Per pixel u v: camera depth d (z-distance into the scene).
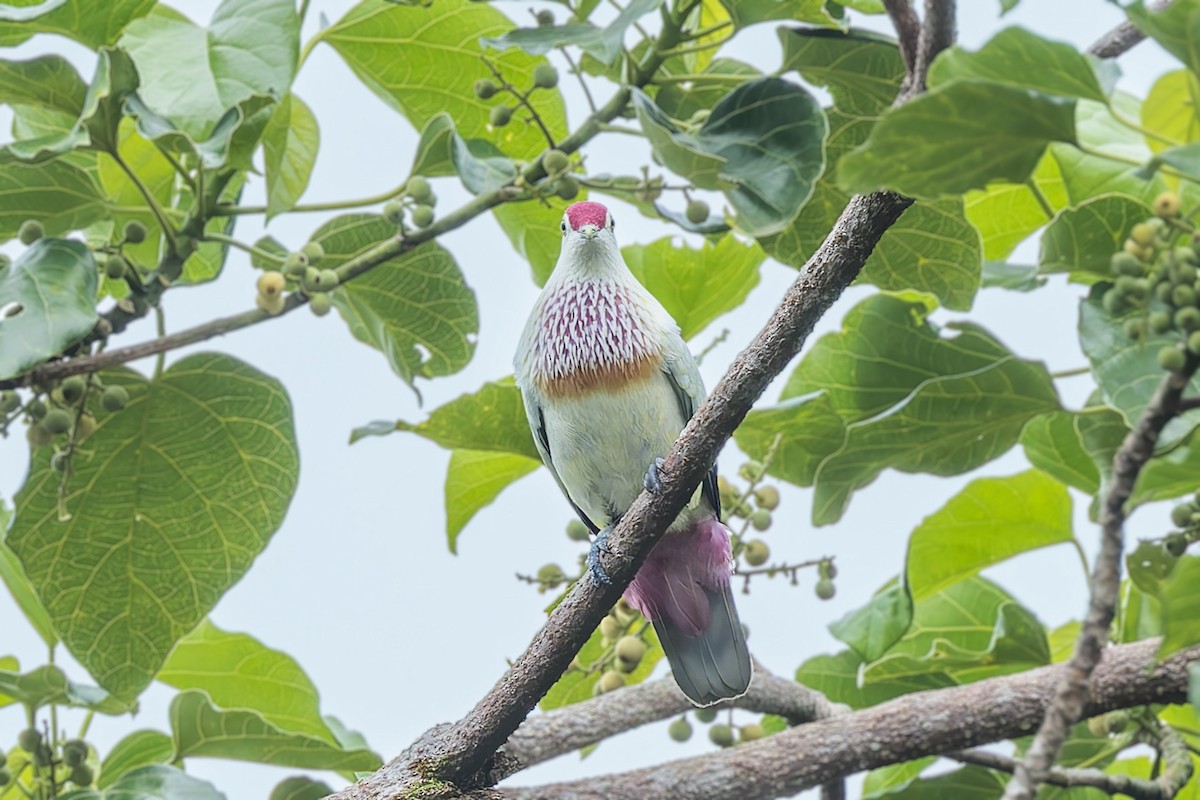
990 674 10.70
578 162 9.54
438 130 9.74
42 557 10.05
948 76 5.73
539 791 8.78
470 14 10.77
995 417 9.10
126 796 8.84
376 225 10.64
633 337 9.84
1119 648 8.82
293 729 11.08
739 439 10.26
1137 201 8.19
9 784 9.29
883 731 9.03
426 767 8.08
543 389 9.96
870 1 9.95
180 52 9.43
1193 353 5.75
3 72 8.72
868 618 9.98
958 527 10.77
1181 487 7.28
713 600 9.60
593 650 11.19
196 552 10.30
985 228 11.48
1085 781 8.95
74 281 8.59
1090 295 8.34
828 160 10.52
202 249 11.30
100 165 10.78
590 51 8.59
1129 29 8.59
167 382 9.98
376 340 11.34
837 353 10.16
